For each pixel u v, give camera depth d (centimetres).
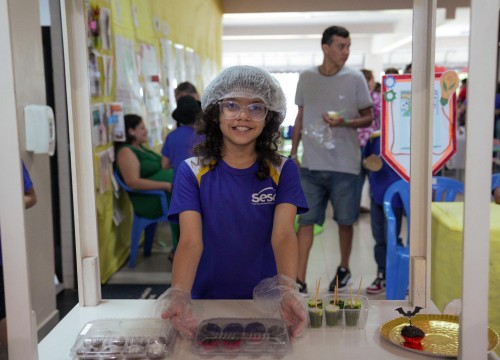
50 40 355
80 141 145
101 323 127
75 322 136
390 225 281
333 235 513
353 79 333
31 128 242
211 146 148
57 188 375
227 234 149
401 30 1066
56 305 333
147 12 457
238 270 152
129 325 125
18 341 100
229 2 801
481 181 91
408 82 217
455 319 131
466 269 94
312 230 340
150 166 405
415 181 143
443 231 205
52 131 247
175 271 137
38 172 276
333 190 340
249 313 136
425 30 138
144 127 412
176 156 378
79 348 114
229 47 1352
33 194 218
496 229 187
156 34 483
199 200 148
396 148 222
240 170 147
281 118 150
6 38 91
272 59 1430
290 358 113
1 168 95
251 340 116
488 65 88
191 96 381
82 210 147
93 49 338
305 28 1116
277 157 149
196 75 649
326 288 361
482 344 95
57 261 378
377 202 339
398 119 220
